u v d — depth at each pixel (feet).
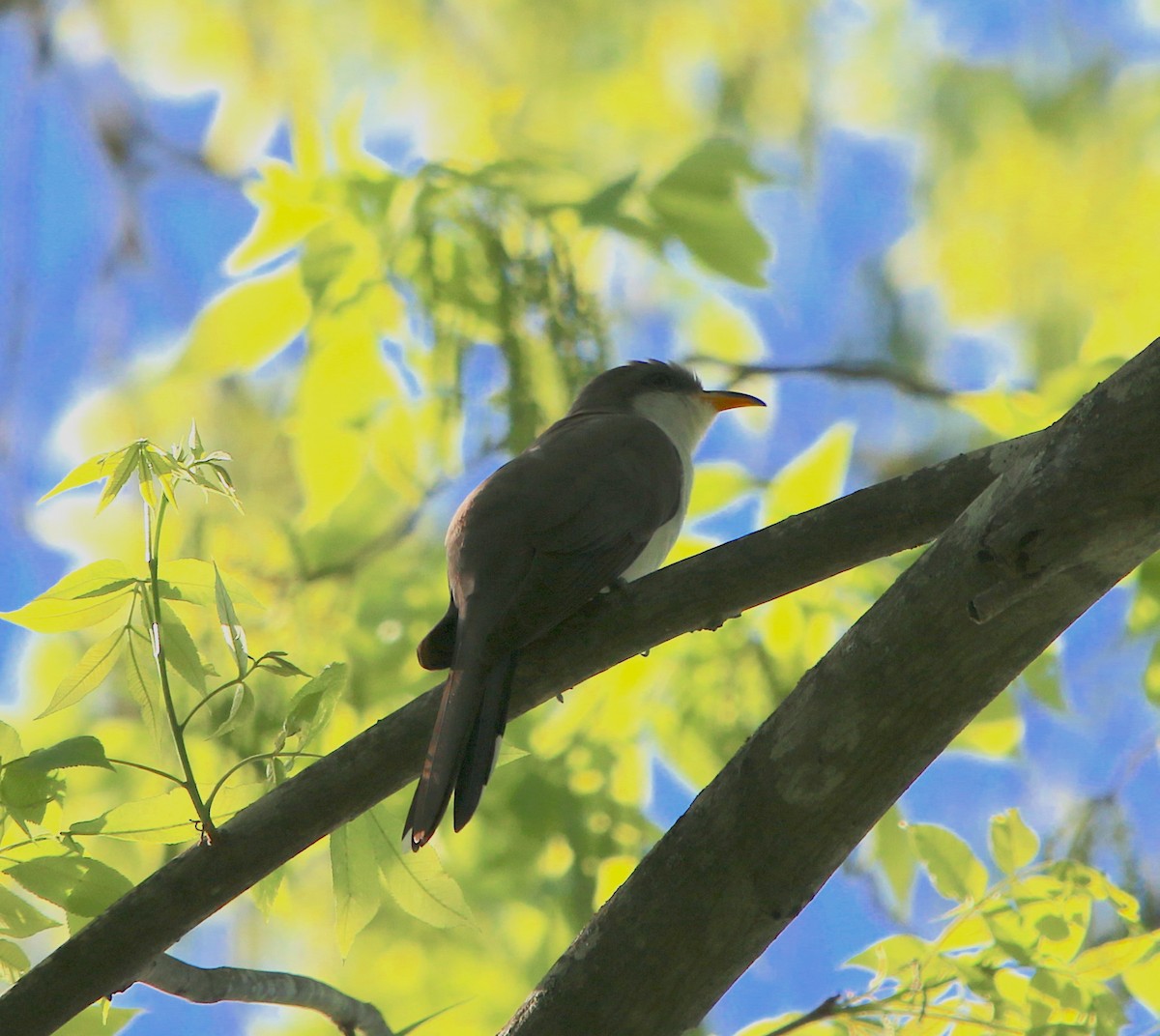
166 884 20.15
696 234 36.17
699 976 19.85
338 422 35.63
